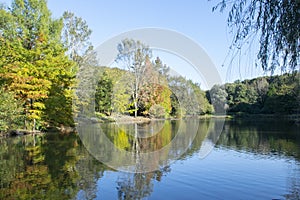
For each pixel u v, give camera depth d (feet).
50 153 30.19
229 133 58.54
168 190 18.92
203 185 20.30
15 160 26.63
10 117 44.09
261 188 19.95
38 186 18.81
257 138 49.70
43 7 57.47
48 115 53.06
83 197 16.92
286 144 41.96
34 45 55.72
